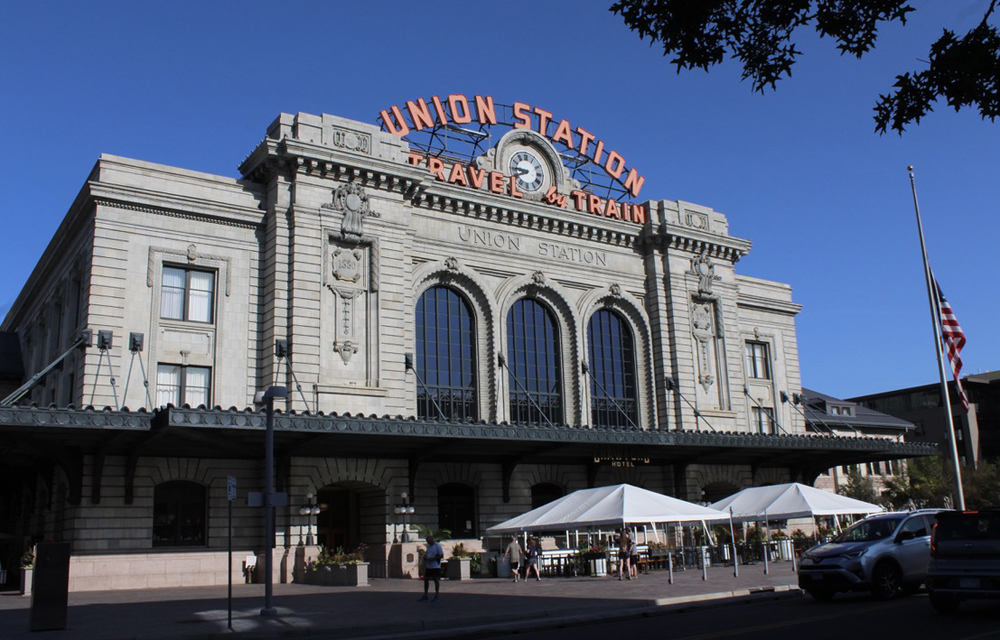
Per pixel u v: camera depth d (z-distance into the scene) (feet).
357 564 112.37
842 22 44.86
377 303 137.39
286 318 130.82
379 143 143.02
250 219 134.82
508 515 149.69
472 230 158.81
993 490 233.35
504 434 129.80
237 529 124.26
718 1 45.80
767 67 47.06
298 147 132.77
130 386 121.60
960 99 44.83
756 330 204.64
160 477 119.85
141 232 127.24
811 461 189.88
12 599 97.96
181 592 106.11
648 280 179.73
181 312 129.49
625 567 119.34
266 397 80.59
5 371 181.37
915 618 62.75
